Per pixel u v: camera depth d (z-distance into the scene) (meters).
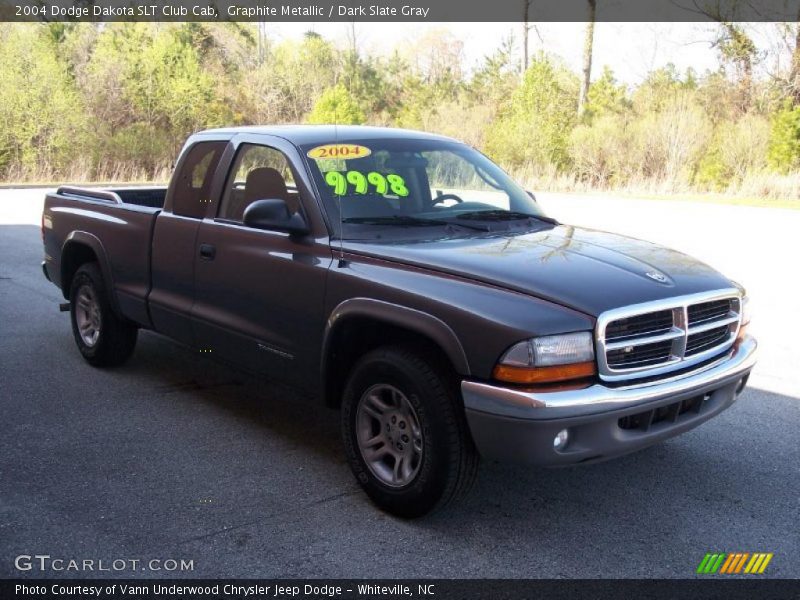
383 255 4.12
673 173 27.33
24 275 10.66
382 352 3.96
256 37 42.31
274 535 3.81
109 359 6.33
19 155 29.52
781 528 3.95
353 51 45.50
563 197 24.61
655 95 33.84
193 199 5.36
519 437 3.46
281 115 40.91
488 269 3.82
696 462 4.75
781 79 31.66
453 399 3.71
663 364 3.76
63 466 4.56
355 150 4.84
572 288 3.66
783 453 4.90
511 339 3.46
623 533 3.88
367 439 4.10
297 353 4.50
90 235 6.22
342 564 3.56
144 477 4.43
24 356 6.80
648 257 4.26
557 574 3.50
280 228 4.39
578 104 37.69
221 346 5.07
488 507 4.13
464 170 5.18
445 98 43.16
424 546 3.73
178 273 5.35
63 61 31.95
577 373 3.50
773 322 8.16
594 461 3.64
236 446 4.90
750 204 21.83
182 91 34.50
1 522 3.88
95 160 30.62
